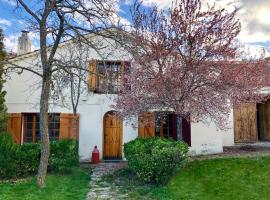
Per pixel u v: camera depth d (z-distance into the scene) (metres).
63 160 11.50
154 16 11.17
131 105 11.34
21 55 14.98
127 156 11.48
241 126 17.30
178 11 10.84
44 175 9.66
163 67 10.91
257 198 8.60
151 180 9.98
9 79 14.34
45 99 9.68
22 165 10.69
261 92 14.15
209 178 10.17
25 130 14.92
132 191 9.34
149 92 10.97
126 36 9.90
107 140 15.21
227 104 11.80
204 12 10.82
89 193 9.16
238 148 15.67
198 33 10.62
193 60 10.62
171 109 12.05
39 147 11.26
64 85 12.26
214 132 14.73
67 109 14.83
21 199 8.26
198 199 8.58
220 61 10.98
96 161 14.30
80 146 14.79
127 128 15.07
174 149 9.70
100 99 15.05
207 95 10.88
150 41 10.91
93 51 14.77
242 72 11.53
